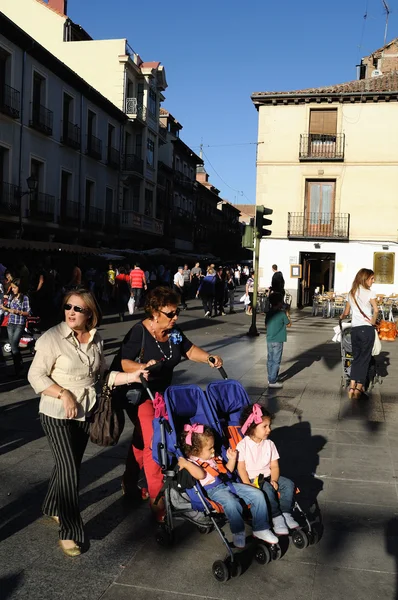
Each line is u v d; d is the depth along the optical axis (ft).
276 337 29.50
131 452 15.30
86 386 12.83
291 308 95.66
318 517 14.44
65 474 12.41
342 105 94.53
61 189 96.84
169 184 162.20
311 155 95.71
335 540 13.25
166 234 158.20
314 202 96.68
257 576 11.75
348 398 27.25
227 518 12.36
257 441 13.47
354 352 27.27
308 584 11.46
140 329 14.88
